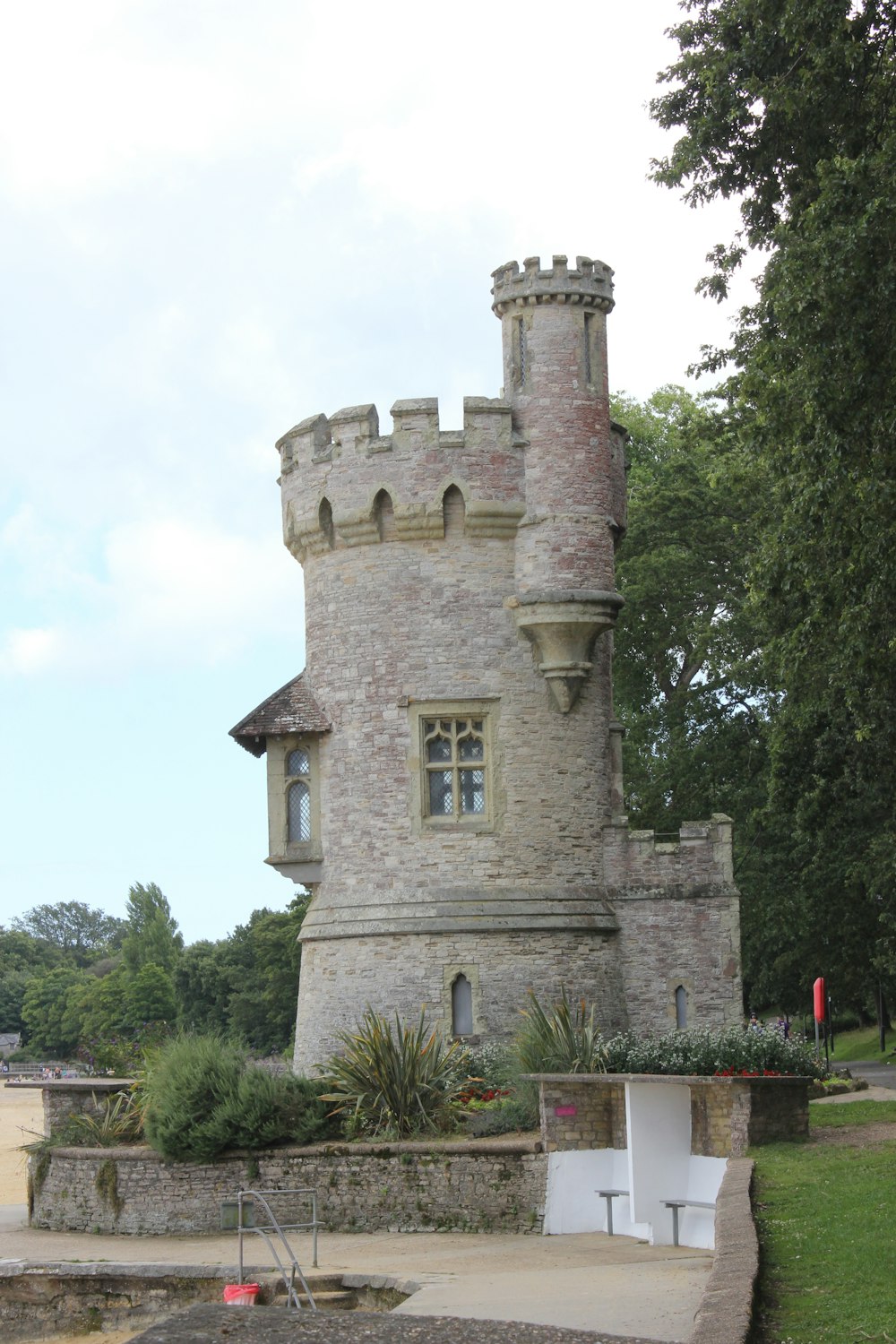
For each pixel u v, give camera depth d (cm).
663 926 3219
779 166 2505
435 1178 2530
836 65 2197
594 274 3312
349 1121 2686
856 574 2150
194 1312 1061
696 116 2577
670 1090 2317
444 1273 1959
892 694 2534
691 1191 2284
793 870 4262
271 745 3362
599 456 3291
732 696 4622
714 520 4756
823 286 1973
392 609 3269
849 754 3008
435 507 3238
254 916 9712
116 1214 2820
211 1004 9431
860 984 4603
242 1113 2723
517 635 3244
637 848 3247
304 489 3378
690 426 4922
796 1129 2292
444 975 3108
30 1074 11231
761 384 2305
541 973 3117
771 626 2827
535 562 3231
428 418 3269
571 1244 2259
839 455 2059
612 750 3325
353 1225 2581
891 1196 1719
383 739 3238
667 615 4850
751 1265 1305
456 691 3222
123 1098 3088
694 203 2567
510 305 3309
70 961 18225
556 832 3200
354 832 3244
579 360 3294
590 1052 2617
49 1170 2970
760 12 2334
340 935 3198
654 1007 3194
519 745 3212
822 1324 1186
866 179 2025
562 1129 2461
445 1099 2733
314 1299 1986
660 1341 1027
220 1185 2717
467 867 3166
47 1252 2562
